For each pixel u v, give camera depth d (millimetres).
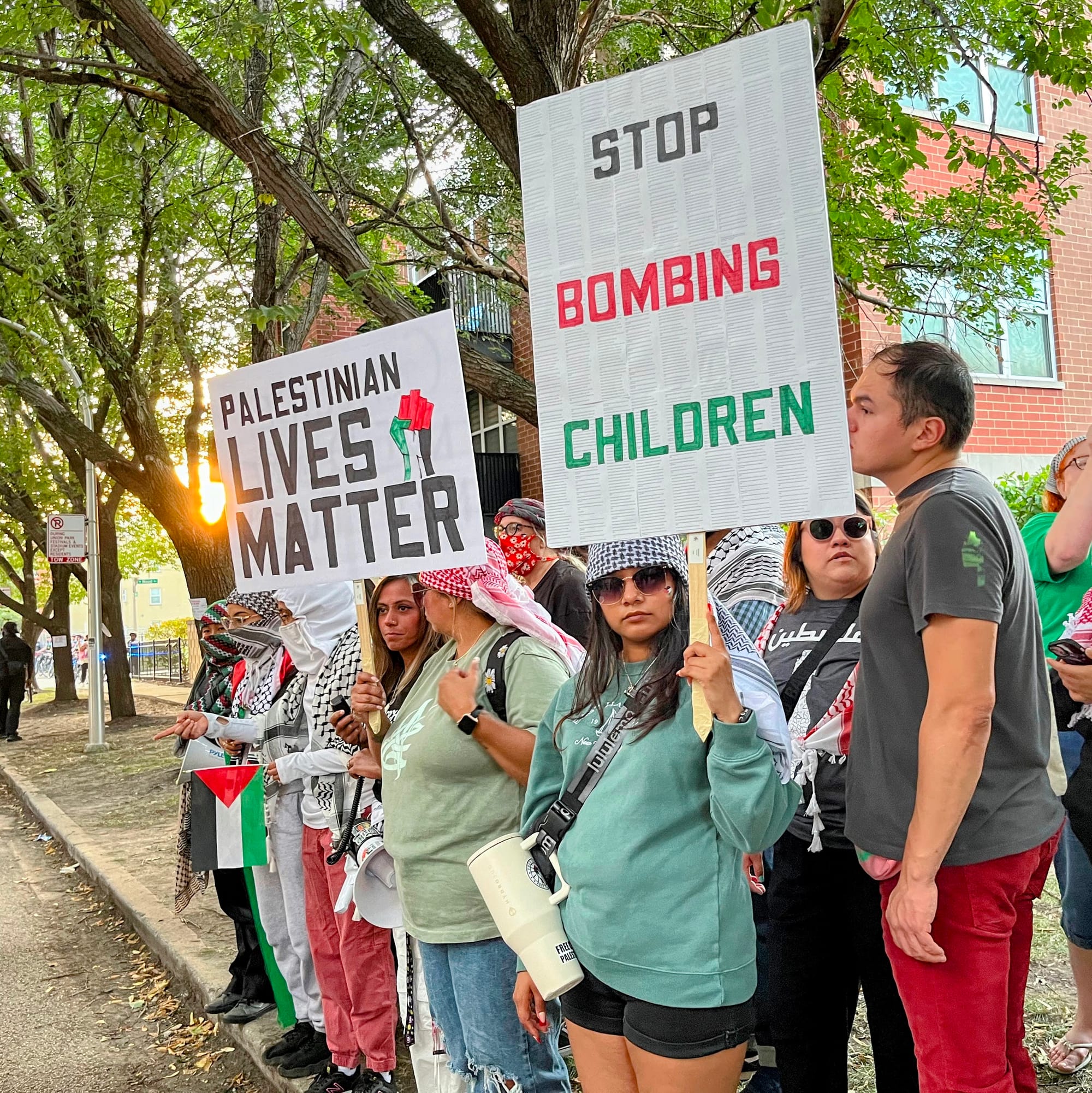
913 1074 2557
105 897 7117
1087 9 5277
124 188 8953
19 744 16312
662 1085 2010
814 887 2654
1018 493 7273
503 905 2234
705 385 2115
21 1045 4730
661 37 6391
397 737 2852
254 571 3365
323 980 3658
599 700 2219
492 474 15180
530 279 2295
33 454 20844
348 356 3016
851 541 2678
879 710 2096
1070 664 2668
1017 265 6250
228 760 4238
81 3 5387
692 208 2121
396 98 7750
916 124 5496
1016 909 2197
